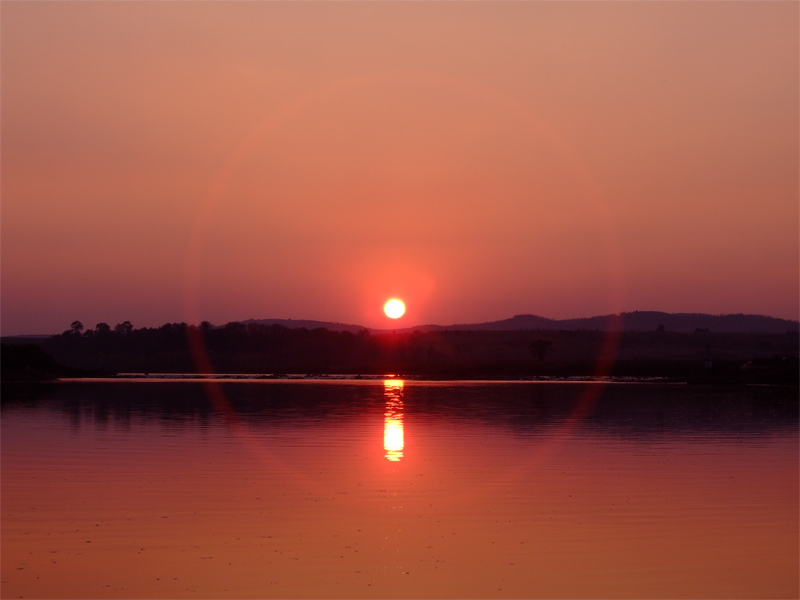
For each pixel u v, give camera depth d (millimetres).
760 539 14430
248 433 30672
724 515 16281
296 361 190000
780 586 11961
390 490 18844
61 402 49125
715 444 27750
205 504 17141
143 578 12172
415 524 15500
